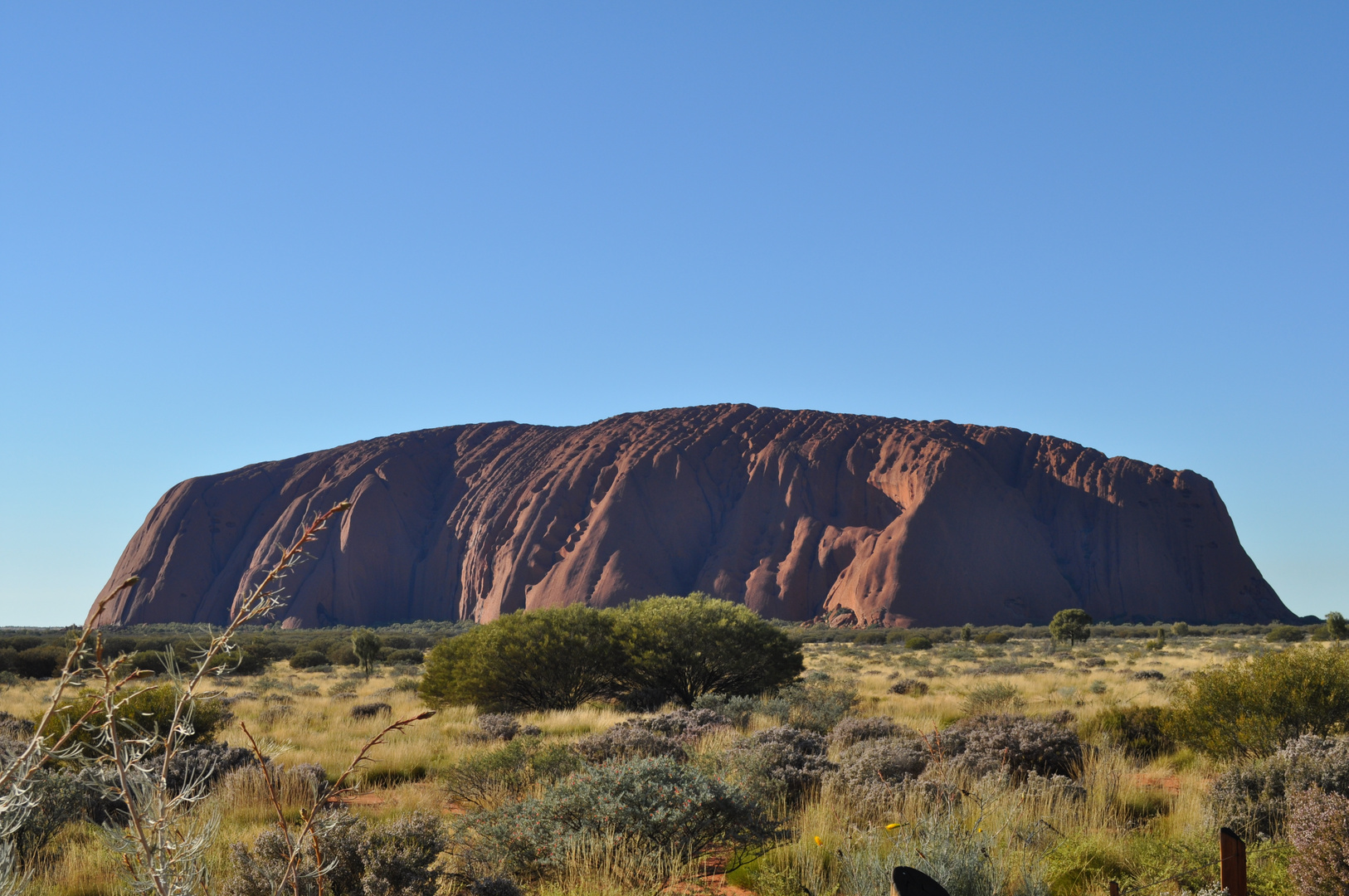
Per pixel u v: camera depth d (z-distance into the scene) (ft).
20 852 25.44
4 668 154.81
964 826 23.97
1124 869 24.03
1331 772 29.09
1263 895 20.81
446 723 73.72
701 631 91.71
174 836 8.93
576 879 23.04
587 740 46.47
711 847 27.02
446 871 23.77
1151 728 49.42
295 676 177.99
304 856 18.34
